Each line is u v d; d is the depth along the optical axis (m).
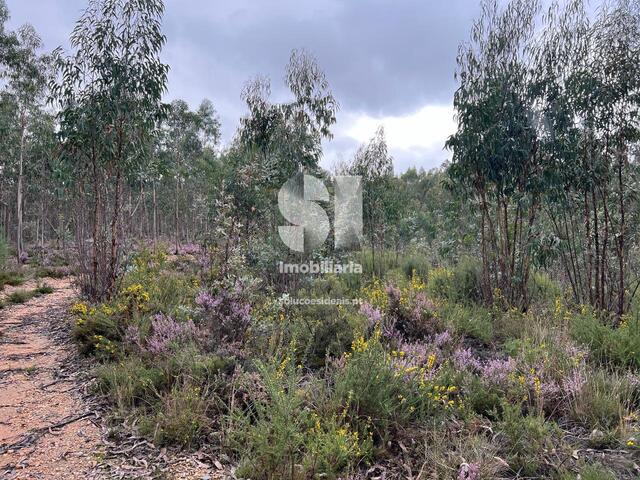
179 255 15.23
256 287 5.97
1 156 16.77
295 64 8.22
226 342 4.39
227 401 3.39
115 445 2.97
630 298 5.91
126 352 4.64
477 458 2.52
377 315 5.04
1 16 12.82
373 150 10.73
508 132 6.44
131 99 6.95
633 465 2.52
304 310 5.75
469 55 6.78
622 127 5.65
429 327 4.91
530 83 6.36
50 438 3.06
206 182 16.45
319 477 2.48
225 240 7.86
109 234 8.07
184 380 3.54
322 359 4.32
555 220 6.67
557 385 3.43
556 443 2.79
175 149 20.19
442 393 3.44
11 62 13.28
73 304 6.89
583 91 5.77
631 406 3.20
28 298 8.31
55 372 4.41
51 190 15.01
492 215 7.62
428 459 2.67
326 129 8.36
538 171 6.25
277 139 8.21
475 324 5.40
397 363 3.55
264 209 7.80
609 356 4.08
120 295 6.63
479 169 6.81
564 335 4.40
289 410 2.63
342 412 3.01
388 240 14.08
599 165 5.78
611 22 5.64
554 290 7.43
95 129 6.76
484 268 6.92
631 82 5.49
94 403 3.64
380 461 2.73
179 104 20.02
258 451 2.60
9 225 22.64
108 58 6.69
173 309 5.66
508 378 3.49
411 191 23.62
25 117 14.77
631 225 6.05
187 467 2.71
